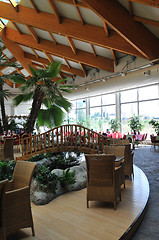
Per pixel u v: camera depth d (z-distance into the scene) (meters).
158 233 2.55
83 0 5.65
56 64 7.48
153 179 4.81
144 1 5.11
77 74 13.08
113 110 14.36
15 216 2.15
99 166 3.06
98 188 3.10
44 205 3.28
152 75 8.64
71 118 16.14
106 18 6.11
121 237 2.27
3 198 1.80
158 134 10.16
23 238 2.28
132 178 4.67
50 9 7.74
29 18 8.18
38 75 7.46
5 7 8.32
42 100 7.76
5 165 3.97
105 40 7.66
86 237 2.29
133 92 12.97
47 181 3.56
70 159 5.76
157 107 11.71
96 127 15.11
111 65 10.59
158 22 6.11
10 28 10.98
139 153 8.75
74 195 3.74
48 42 10.45
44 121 8.29
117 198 3.24
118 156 4.37
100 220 2.70
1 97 9.50
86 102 16.23
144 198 3.45
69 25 7.88
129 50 7.63
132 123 11.93
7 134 9.43
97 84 11.91
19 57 13.08
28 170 2.45
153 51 7.28
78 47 10.10
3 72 15.22
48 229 2.49
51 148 6.38
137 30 6.82
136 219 2.70
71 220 2.72
